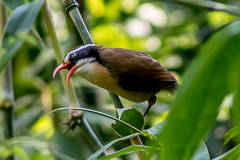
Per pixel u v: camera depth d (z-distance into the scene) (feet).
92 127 31.73
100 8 41.75
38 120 33.45
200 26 40.52
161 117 32.04
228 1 35.22
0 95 23.82
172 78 25.53
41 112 34.06
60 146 28.94
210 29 39.45
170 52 38.68
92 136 20.75
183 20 42.98
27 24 20.63
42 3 21.16
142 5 44.68
